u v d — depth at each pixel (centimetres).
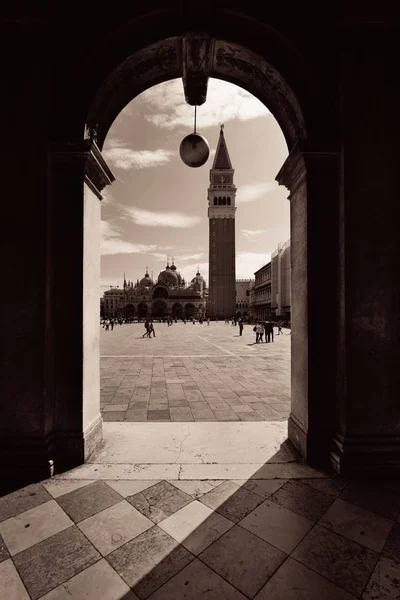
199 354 1394
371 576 201
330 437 356
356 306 341
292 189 427
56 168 356
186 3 340
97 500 283
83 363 358
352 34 346
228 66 412
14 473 323
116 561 214
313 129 361
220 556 218
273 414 548
